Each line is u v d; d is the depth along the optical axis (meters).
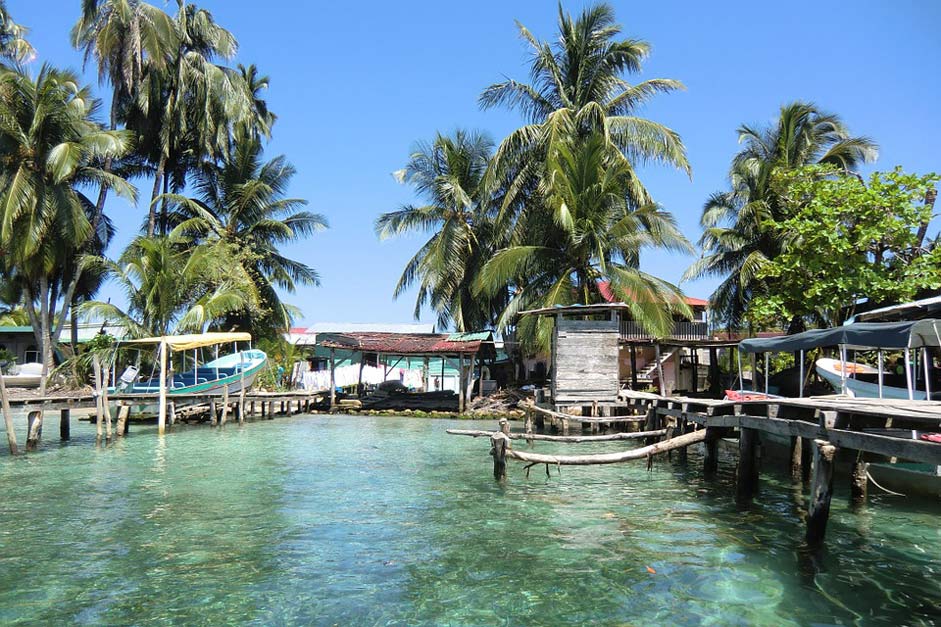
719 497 11.33
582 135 29.09
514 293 33.66
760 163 28.17
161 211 35.22
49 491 11.65
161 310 28.23
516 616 6.22
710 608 6.40
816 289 20.14
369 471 13.91
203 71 33.44
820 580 7.15
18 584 6.99
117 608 6.38
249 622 6.07
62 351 38.59
